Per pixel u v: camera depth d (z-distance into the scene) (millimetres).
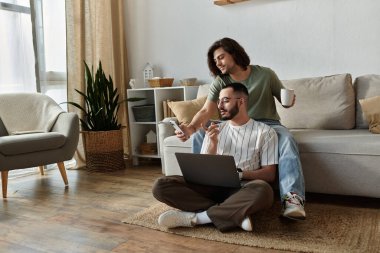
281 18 3059
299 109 2578
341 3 2818
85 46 3512
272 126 2020
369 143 1893
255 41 3197
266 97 2105
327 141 2002
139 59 3830
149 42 3750
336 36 2863
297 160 1811
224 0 3162
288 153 1828
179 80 3631
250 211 1626
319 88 2555
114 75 3723
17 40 3227
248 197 1620
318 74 2965
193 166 1776
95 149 3273
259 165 1881
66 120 2857
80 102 3463
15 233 1881
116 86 3732
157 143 3420
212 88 2172
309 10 2941
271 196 1644
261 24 3150
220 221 1702
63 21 3596
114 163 3312
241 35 3252
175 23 3584
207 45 3438
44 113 3033
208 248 1571
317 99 2541
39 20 3367
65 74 3643
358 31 2783
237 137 1891
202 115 2072
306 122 2547
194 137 2137
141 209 2162
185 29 3537
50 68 3520
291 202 1667
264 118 2104
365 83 2480
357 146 1916
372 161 1888
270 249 1528
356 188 1944
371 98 2281
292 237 1619
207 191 1886
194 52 3514
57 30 3557
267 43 3145
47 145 2650
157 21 3682
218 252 1528
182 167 1828
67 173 3291
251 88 2094
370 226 1695
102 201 2371
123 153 3439
